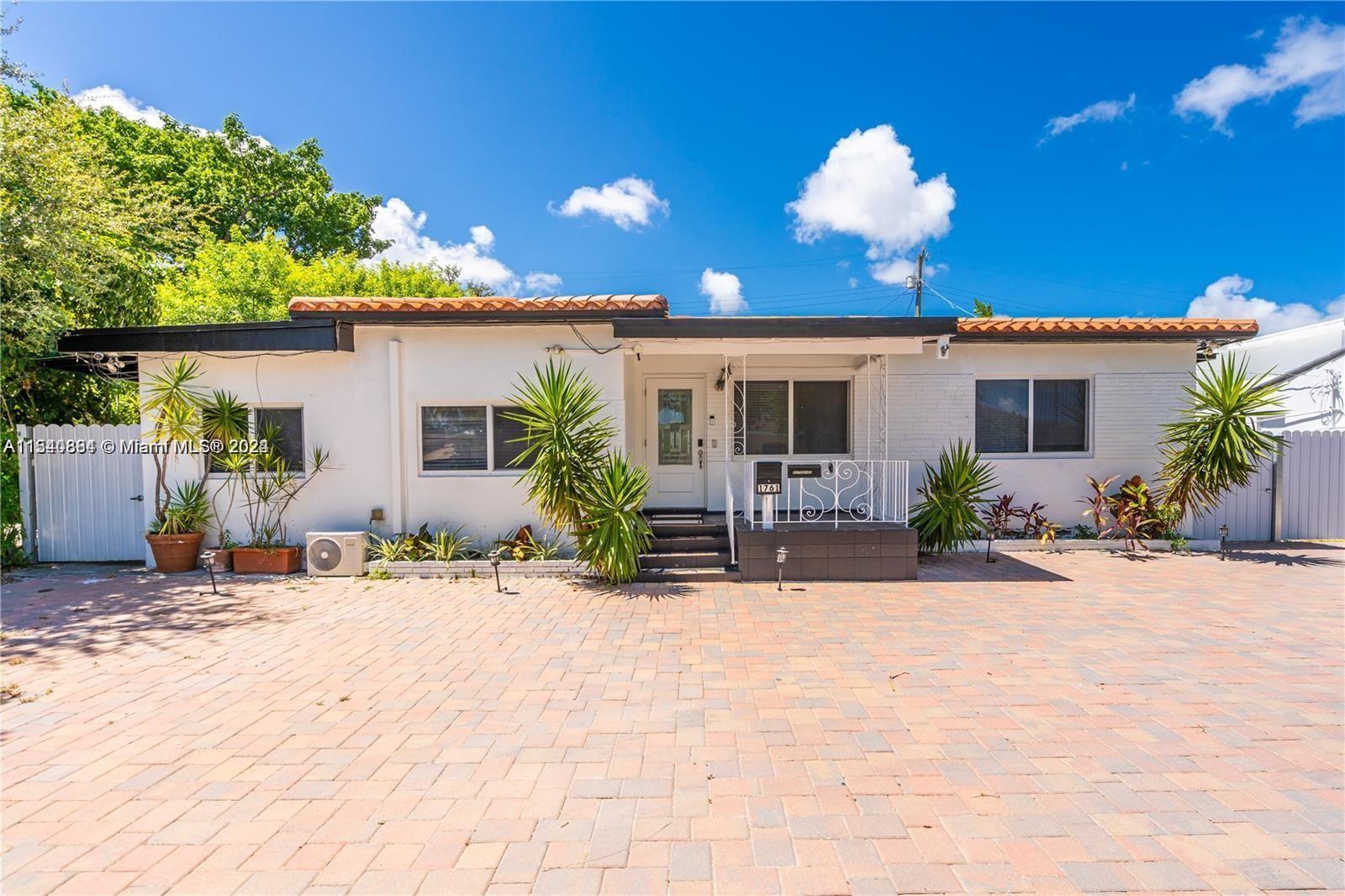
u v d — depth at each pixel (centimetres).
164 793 312
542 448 749
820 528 777
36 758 346
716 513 971
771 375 979
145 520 864
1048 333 900
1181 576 767
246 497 842
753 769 330
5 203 788
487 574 792
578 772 329
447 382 840
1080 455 963
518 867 254
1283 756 340
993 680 449
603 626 585
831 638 546
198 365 841
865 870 251
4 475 861
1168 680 446
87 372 934
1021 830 276
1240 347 1435
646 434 1000
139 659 503
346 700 422
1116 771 325
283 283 1955
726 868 253
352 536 793
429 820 288
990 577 769
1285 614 608
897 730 374
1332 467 1001
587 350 827
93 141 957
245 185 2367
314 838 274
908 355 955
